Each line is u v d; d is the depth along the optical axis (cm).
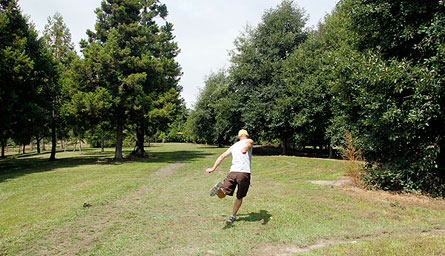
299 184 894
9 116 1562
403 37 755
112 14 2169
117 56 1933
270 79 2427
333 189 798
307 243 389
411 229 446
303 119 1927
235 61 2669
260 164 1631
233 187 486
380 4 775
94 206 630
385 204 616
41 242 416
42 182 1011
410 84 682
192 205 632
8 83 1557
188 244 393
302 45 2244
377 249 348
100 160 2130
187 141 7856
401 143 745
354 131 957
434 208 583
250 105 2464
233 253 356
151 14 2716
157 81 2227
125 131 3734
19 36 1655
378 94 716
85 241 419
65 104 1845
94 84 1880
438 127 719
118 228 476
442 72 663
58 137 2923
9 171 1492
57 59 2230
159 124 2411
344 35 1211
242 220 504
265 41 2594
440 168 747
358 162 876
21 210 605
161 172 1312
